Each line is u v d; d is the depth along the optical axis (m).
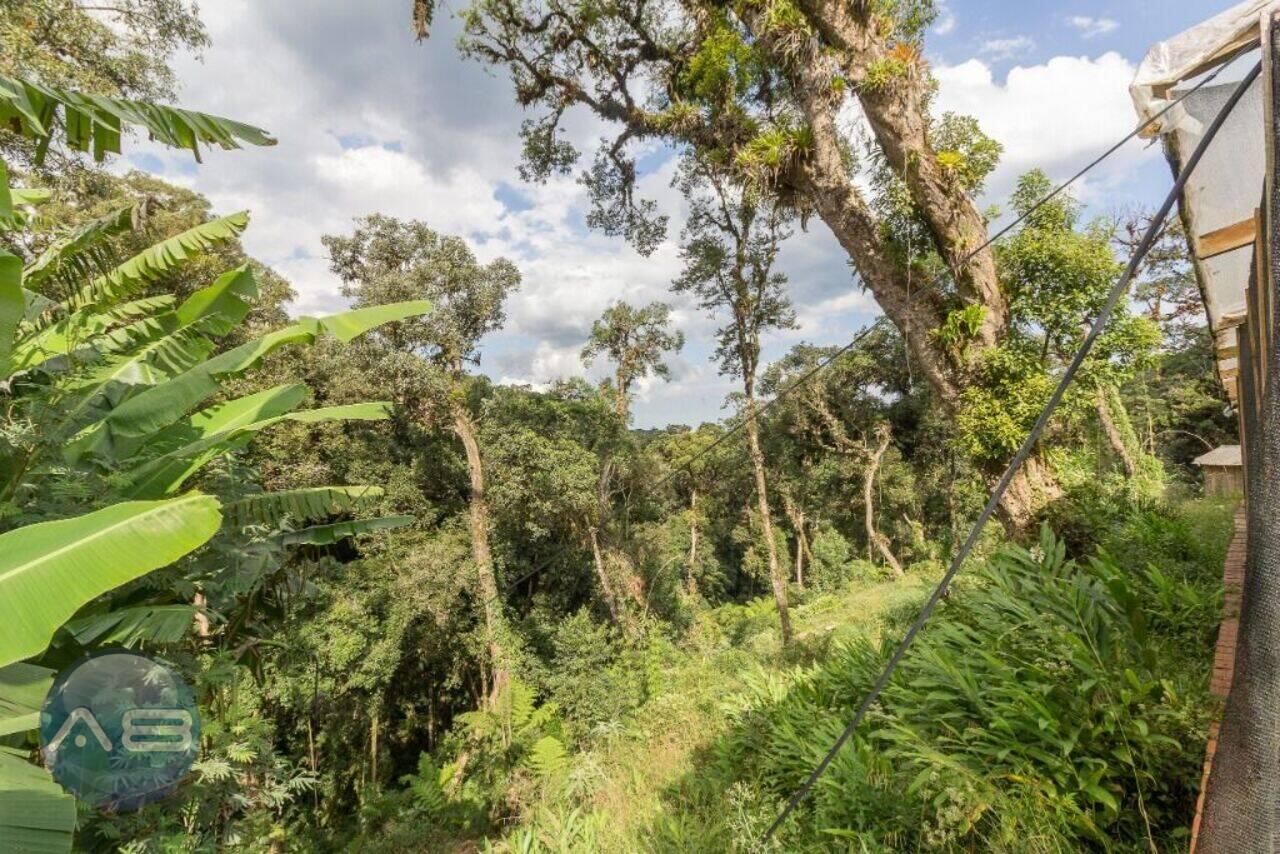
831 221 9.57
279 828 5.12
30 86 3.44
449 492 21.20
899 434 30.80
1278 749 1.26
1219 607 4.10
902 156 8.44
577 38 14.30
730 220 16.06
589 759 7.04
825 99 8.84
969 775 2.84
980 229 8.26
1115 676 3.27
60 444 3.90
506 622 17.98
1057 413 7.77
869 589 23.53
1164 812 2.55
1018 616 4.21
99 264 5.02
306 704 14.63
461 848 11.40
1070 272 7.59
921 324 8.87
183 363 5.32
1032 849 2.43
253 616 5.68
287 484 16.88
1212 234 3.60
